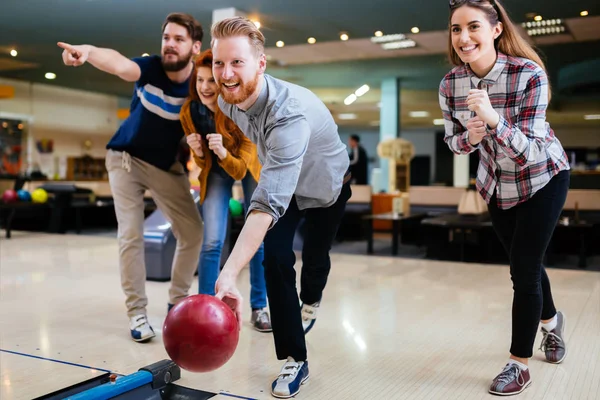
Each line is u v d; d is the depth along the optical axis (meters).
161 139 2.79
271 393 2.05
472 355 2.51
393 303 3.52
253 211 1.71
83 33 8.46
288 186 1.75
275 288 2.08
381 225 10.16
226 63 1.74
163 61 2.72
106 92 14.90
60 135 14.06
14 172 12.96
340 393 2.06
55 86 13.82
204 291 2.81
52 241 6.67
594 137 20.50
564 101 14.60
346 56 10.41
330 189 2.17
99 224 10.18
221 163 2.62
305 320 2.56
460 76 2.09
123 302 3.50
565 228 6.63
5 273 4.47
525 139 1.88
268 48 9.68
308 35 8.60
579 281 4.33
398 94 12.73
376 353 2.53
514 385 2.06
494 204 2.20
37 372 2.21
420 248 7.53
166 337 1.53
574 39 9.23
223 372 2.27
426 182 23.69
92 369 2.25
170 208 2.92
